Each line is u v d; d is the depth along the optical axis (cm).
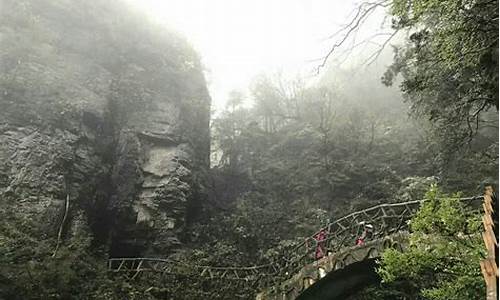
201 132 2408
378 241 1298
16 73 1698
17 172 1494
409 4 749
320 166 2491
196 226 2073
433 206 782
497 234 474
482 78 905
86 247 1512
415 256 789
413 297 1344
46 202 1499
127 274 1460
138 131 2066
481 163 1850
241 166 2759
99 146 1862
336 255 1377
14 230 1262
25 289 1114
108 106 1989
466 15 705
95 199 1781
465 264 752
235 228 2131
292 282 1452
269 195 2488
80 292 1258
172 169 2031
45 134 1636
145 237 1872
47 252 1254
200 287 1530
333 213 2248
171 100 2286
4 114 1580
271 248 2086
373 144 2616
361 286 1458
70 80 1878
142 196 1942
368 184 2338
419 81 1050
